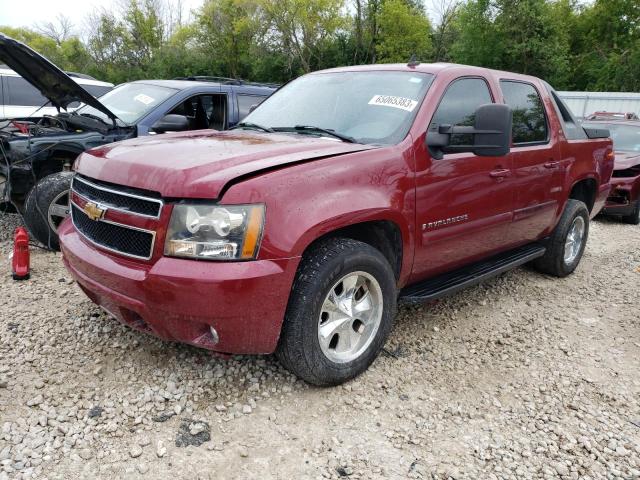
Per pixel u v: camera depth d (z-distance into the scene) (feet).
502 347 12.87
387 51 123.24
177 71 144.97
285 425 9.39
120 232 9.39
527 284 17.46
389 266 10.73
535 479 8.46
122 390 10.09
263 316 8.89
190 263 8.57
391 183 10.57
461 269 13.89
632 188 28.37
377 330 10.80
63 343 11.66
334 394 10.36
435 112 11.85
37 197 17.06
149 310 8.87
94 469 8.14
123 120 20.89
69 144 18.26
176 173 8.83
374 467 8.50
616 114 55.57
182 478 8.05
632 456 9.12
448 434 9.44
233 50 142.31
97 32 157.99
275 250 8.75
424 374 11.37
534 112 15.46
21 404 9.52
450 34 134.51
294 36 127.13
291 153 9.90
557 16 114.52
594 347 13.14
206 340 9.12
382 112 11.89
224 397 10.07
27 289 14.55
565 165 16.28
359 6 125.90
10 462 8.16
